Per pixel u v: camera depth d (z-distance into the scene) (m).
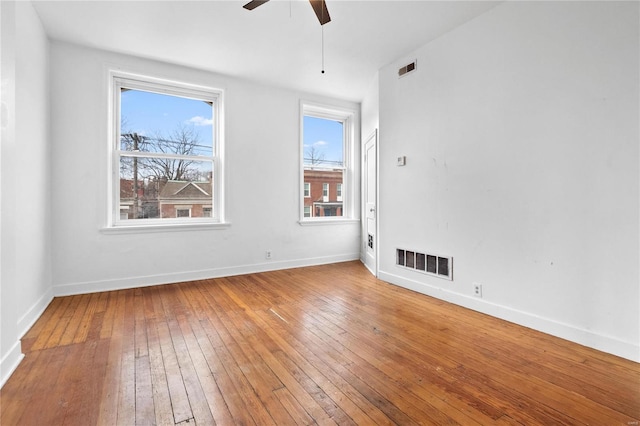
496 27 2.66
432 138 3.25
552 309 2.33
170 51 3.43
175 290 3.48
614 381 1.73
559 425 1.39
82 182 3.32
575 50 2.19
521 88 2.50
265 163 4.40
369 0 2.56
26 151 2.50
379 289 3.55
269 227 4.44
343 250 5.09
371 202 4.45
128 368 1.85
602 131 2.07
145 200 3.75
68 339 2.24
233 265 4.19
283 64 3.76
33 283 2.60
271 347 2.14
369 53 3.50
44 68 2.98
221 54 3.50
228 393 1.62
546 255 2.36
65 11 2.71
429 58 3.26
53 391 1.62
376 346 2.16
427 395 1.60
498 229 2.68
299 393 1.62
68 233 3.26
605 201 2.06
